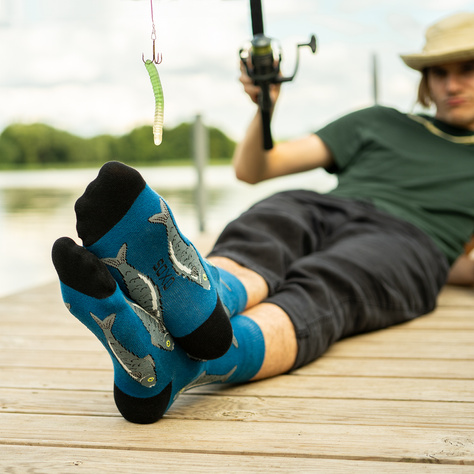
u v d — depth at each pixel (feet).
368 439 3.02
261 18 4.29
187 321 3.01
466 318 5.52
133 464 2.78
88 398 3.69
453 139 5.98
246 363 3.58
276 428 3.17
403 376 3.97
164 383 3.10
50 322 5.91
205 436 3.07
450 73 5.87
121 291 2.87
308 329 3.92
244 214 4.69
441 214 5.71
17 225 15.66
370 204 5.56
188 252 3.02
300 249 4.69
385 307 4.73
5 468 2.75
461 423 3.21
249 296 3.84
